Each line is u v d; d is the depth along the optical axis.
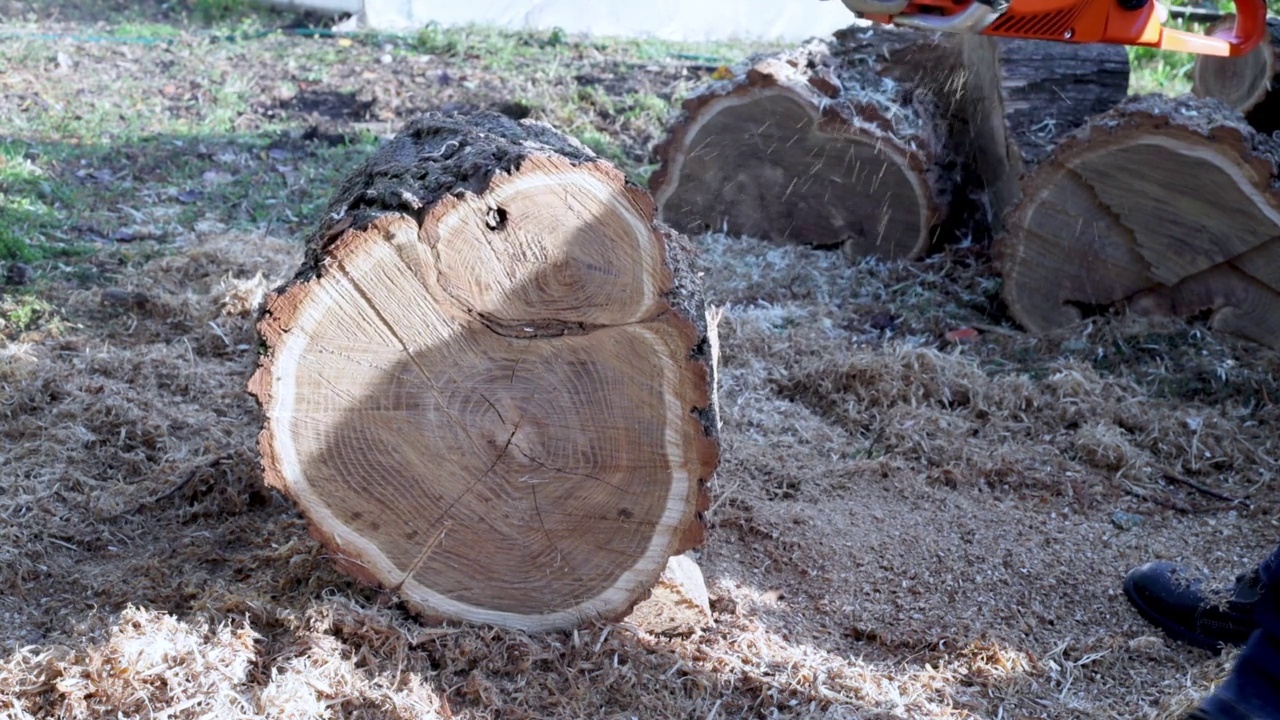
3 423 3.74
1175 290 4.64
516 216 2.35
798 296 5.30
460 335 2.44
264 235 5.59
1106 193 4.58
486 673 2.59
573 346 2.46
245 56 8.57
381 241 2.36
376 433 2.48
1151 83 8.31
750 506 3.49
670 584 2.74
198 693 2.35
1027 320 4.89
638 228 2.36
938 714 2.63
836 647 2.93
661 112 7.57
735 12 9.84
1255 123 5.25
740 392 4.33
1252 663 2.18
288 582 2.79
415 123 3.07
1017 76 5.19
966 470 3.81
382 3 9.59
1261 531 3.55
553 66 8.37
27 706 2.38
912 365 4.35
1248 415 4.20
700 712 2.58
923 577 3.21
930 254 5.68
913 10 2.66
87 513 3.29
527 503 2.58
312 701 2.36
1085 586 3.21
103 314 4.67
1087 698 2.75
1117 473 3.84
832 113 5.40
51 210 5.59
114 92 7.62
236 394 4.05
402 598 2.62
